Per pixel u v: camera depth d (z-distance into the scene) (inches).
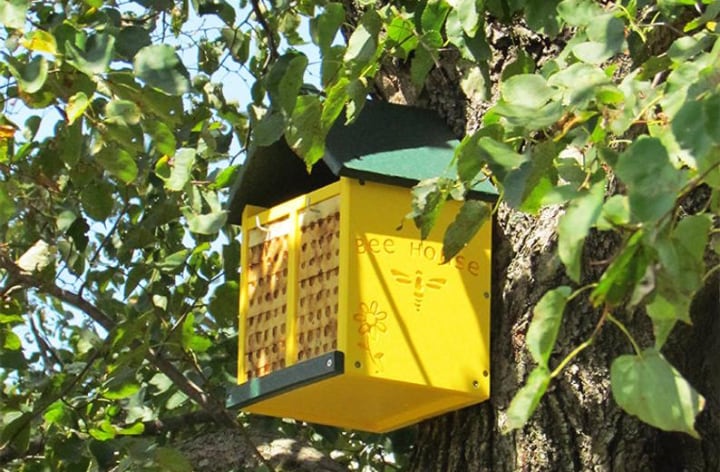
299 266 201.8
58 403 218.4
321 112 171.6
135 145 179.6
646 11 174.6
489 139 146.2
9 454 229.6
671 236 124.0
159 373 252.1
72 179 207.9
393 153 194.7
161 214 230.1
